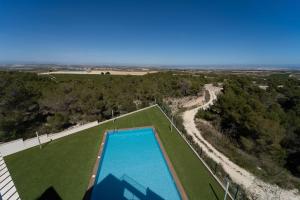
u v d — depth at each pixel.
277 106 36.00
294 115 32.41
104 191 13.28
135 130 23.39
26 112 26.16
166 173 15.52
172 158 17.09
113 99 34.56
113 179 14.64
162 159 17.75
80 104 29.88
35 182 13.45
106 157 18.00
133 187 13.79
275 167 19.19
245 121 25.30
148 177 14.98
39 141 18.36
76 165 15.62
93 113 30.38
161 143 20.03
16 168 15.12
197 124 29.94
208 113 33.72
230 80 58.28
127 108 35.22
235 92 43.12
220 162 19.25
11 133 24.16
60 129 27.64
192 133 26.36
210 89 60.56
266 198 14.75
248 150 23.09
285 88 50.81
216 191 12.88
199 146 21.95
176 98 48.38
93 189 13.03
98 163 15.98
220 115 32.19
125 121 26.55
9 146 17.27
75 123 29.91
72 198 11.97
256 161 20.36
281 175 17.95
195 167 15.80
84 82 44.78
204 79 72.56
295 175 19.20
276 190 15.82
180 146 19.61
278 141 22.70
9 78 27.33
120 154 18.69
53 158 16.66
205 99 47.94
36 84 36.81
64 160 16.36
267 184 16.44
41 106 28.09
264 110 30.42
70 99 29.47
